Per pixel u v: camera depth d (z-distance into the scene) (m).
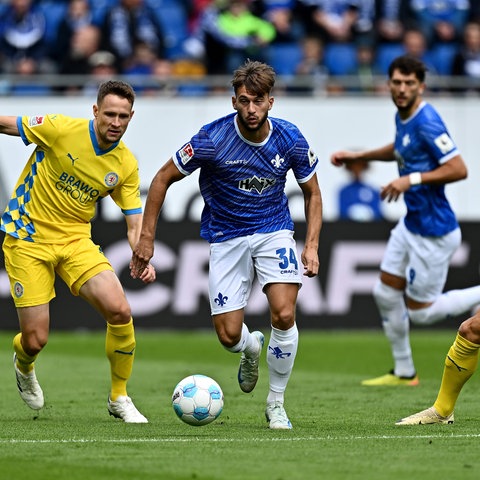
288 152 25.78
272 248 25.95
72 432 25.12
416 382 37.31
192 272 56.22
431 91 62.06
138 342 51.88
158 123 59.66
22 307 27.08
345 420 27.58
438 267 36.81
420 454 21.73
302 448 22.53
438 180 35.25
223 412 29.38
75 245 27.08
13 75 65.19
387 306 37.22
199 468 20.08
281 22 68.56
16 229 27.17
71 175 26.83
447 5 72.06
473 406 30.53
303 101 60.44
